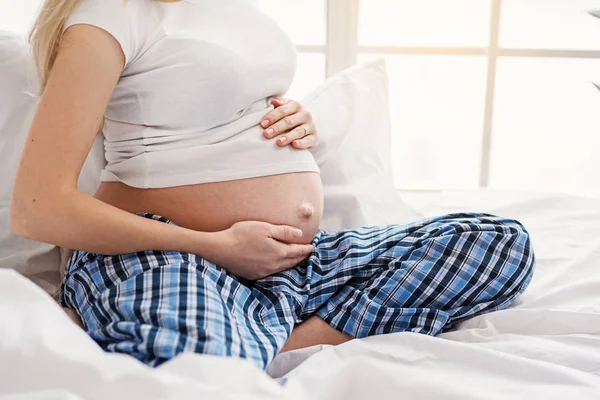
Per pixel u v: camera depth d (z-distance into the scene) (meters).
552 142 2.08
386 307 1.10
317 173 1.27
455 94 2.05
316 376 0.91
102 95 1.02
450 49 1.97
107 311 0.95
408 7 1.98
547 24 1.98
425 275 1.11
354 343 1.02
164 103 1.12
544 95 2.04
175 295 0.93
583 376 0.92
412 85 2.05
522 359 0.95
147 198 1.15
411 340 1.01
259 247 1.08
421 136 2.09
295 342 1.09
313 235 1.24
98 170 1.38
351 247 1.19
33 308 0.76
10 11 1.73
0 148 1.28
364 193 1.55
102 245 1.01
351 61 1.96
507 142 2.09
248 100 1.21
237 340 0.92
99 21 1.03
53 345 0.72
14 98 1.29
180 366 0.74
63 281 1.15
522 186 2.12
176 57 1.11
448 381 0.91
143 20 1.10
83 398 0.70
